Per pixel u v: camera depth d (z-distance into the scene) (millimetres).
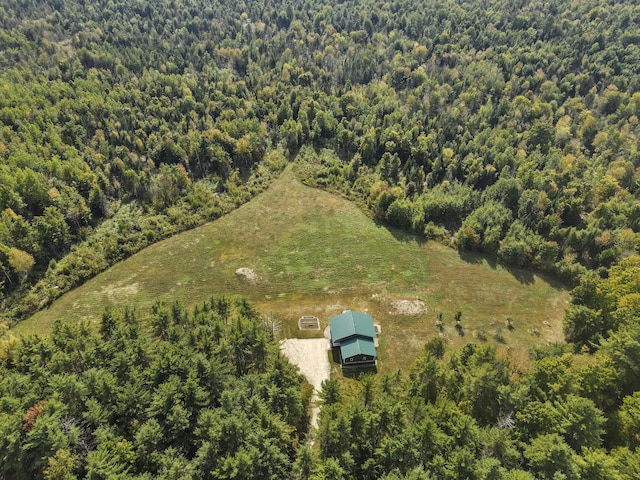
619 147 126375
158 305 76062
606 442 55062
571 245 97375
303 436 60250
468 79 159875
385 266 96812
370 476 49594
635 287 73750
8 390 55688
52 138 116000
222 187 119312
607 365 59438
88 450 48719
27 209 99125
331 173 126062
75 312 83000
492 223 101375
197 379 55094
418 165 124688
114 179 115500
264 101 156125
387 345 78938
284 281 92688
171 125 134875
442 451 49312
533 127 130000
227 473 45938
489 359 63219
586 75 157125
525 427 53719
